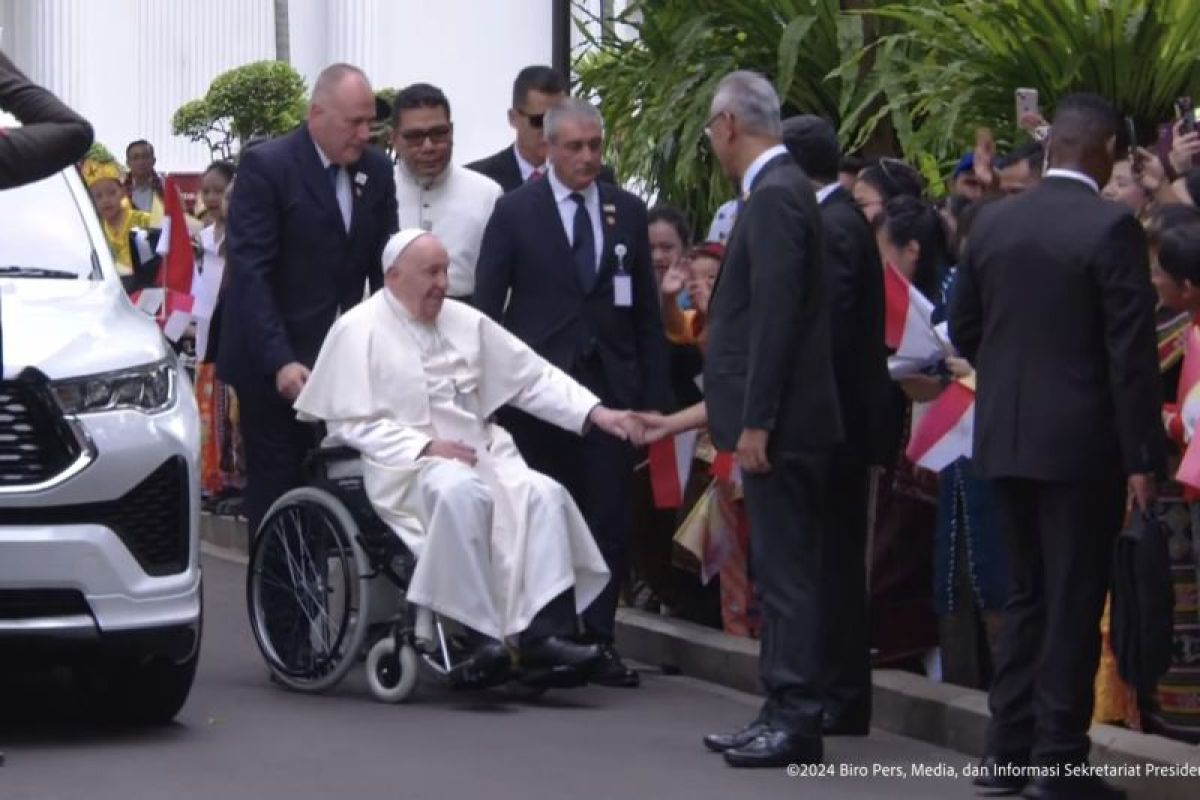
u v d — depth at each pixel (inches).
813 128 326.6
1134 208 347.3
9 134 287.1
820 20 482.3
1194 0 411.5
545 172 388.5
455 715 348.5
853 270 324.8
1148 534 277.1
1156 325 300.8
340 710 349.7
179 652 315.9
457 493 344.5
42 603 303.0
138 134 1136.8
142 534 309.7
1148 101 426.6
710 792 296.2
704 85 486.6
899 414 341.7
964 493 338.6
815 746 313.7
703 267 376.8
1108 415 283.6
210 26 1149.7
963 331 297.1
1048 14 418.9
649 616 417.4
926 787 300.7
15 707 346.9
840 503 332.2
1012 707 295.4
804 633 311.7
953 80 441.4
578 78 517.7
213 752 315.3
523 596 352.5
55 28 1113.4
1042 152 350.3
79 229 352.8
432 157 400.2
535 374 368.2
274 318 375.2
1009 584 297.4
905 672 355.6
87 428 304.3
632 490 399.9
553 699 365.1
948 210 386.0
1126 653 278.8
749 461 305.6
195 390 582.9
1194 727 311.4
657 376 386.9
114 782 294.2
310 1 1167.0
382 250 389.4
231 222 379.9
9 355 302.5
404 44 1165.7
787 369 305.1
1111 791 288.8
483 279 382.0
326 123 378.9
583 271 381.1
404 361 360.2
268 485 382.3
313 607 361.4
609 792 295.6
